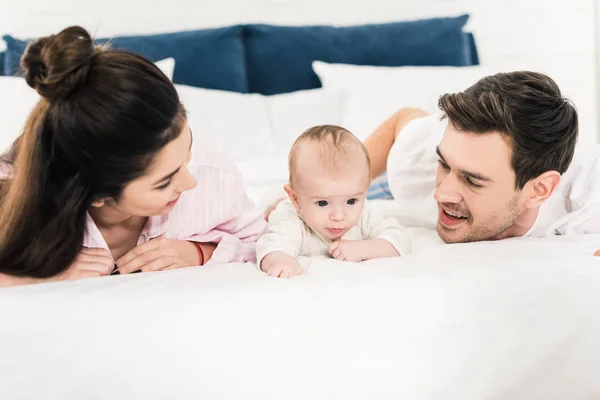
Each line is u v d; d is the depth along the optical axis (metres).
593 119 2.73
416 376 0.82
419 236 1.28
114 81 0.84
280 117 2.19
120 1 2.60
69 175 0.90
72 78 0.83
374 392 0.80
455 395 0.83
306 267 1.01
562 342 0.87
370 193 1.80
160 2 2.61
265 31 2.44
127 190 0.92
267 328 0.81
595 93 2.71
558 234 1.28
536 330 0.87
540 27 2.69
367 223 1.16
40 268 0.97
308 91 2.27
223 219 1.19
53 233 0.94
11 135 1.92
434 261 0.98
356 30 2.46
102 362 0.79
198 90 2.17
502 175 1.06
